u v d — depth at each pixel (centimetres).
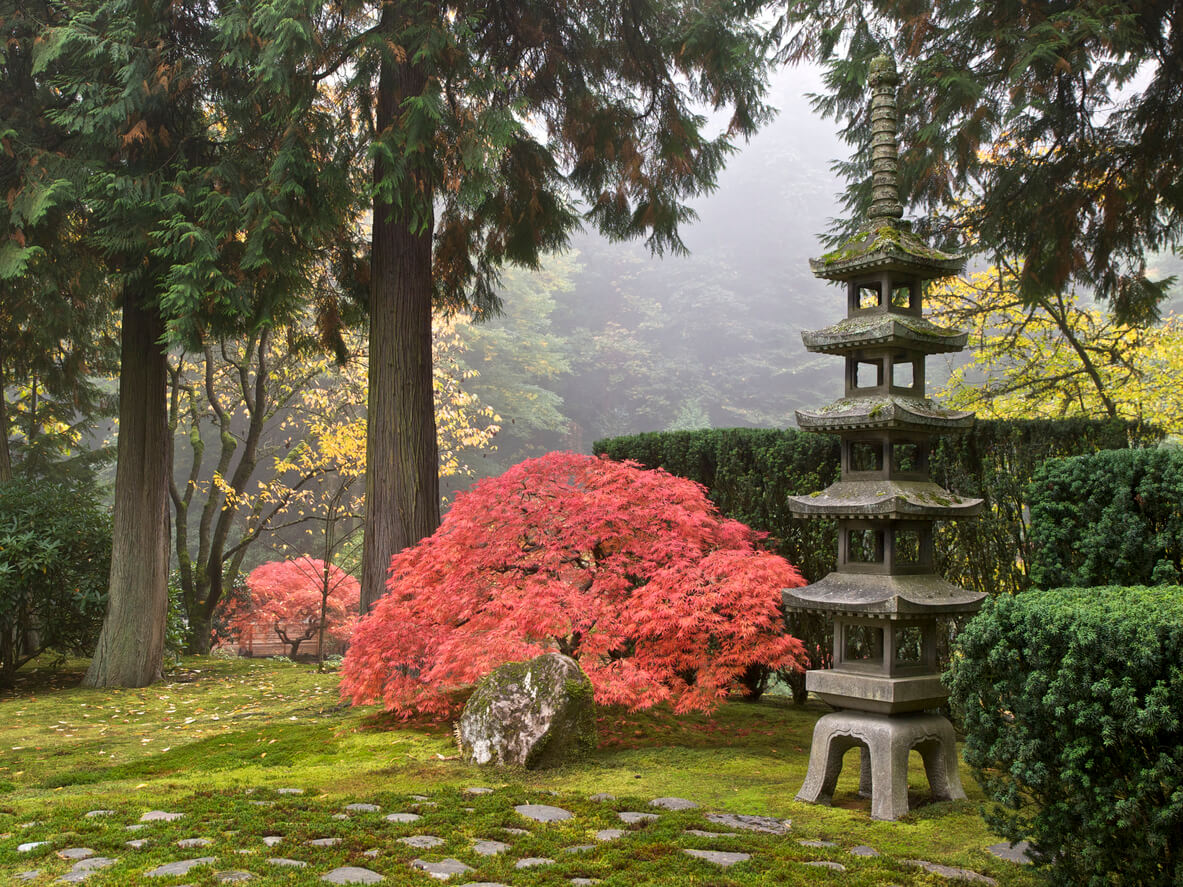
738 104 930
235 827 324
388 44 674
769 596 488
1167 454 415
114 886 247
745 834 328
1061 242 803
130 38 732
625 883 265
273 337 1265
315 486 2244
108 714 695
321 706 689
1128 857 241
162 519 885
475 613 542
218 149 812
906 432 401
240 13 670
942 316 1145
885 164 424
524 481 575
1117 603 255
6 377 1113
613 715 563
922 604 369
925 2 731
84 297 946
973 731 281
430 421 762
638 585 563
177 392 1264
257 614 1513
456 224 955
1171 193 757
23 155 775
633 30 867
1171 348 1138
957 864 300
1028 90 711
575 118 922
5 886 252
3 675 863
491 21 839
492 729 455
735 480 689
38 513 862
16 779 467
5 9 773
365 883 257
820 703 680
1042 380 1109
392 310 756
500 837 318
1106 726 234
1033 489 463
